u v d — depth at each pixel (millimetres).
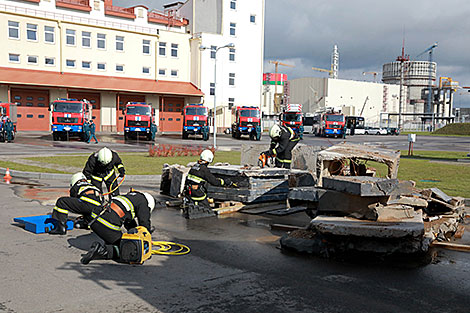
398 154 8422
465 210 9445
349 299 4484
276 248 6449
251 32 54031
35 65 41781
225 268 5453
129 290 4605
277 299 4445
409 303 4410
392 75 129875
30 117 41781
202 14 53188
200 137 42250
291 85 112562
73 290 4562
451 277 5234
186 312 4074
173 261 5707
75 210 6887
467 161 22406
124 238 5492
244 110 41656
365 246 5938
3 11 39562
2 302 4191
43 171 14250
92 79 44344
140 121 34188
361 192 5977
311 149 12070
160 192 11523
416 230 5707
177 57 50750
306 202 7797
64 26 43031
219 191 9836
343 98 106750
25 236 6758
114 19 47906
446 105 124312
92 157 8219
